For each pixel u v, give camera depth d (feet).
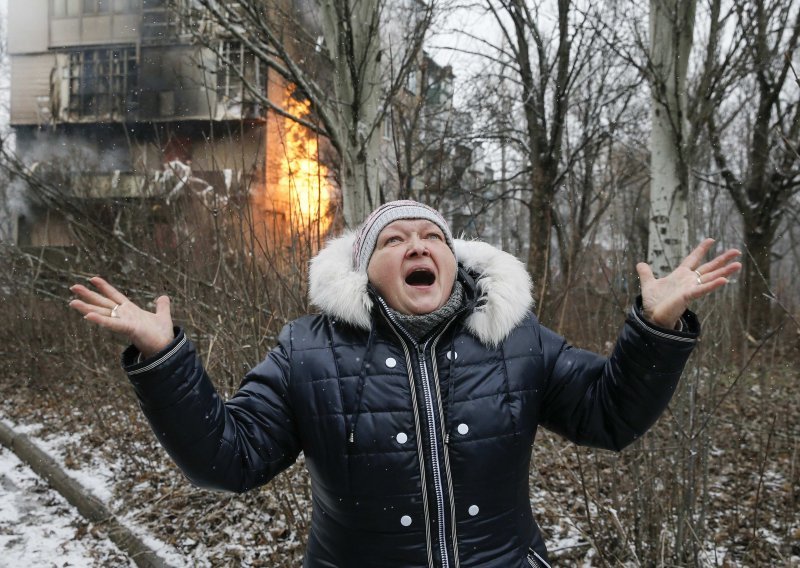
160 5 17.62
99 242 20.30
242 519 13.38
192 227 14.83
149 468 16.51
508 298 5.38
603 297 13.41
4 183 25.59
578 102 32.55
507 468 5.23
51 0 53.67
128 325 4.55
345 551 5.16
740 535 12.13
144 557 12.34
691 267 5.03
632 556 10.57
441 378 5.30
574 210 12.40
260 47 15.29
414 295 5.39
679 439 10.59
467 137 31.35
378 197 15.56
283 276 12.59
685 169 18.26
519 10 29.81
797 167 32.53
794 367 19.07
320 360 5.33
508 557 5.19
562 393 5.65
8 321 26.94
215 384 13.99
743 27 18.81
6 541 13.82
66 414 22.35
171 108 29.14
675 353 4.88
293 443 5.43
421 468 5.03
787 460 15.42
